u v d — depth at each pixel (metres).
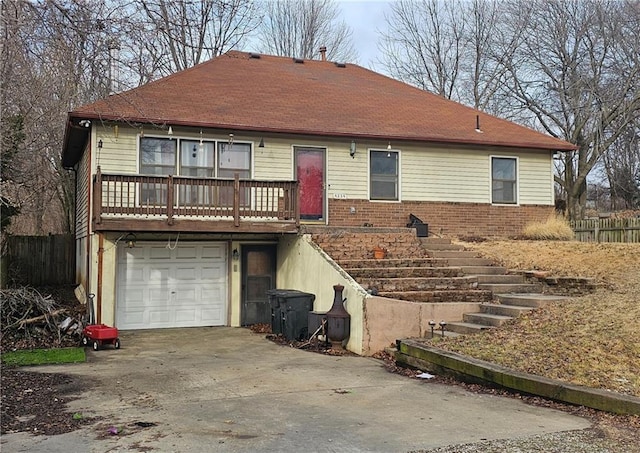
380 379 8.77
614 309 9.80
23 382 8.48
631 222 17.98
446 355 8.88
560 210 23.70
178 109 16.22
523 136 19.75
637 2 29.61
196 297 15.38
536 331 9.61
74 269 22.19
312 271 13.55
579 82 31.31
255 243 15.89
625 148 34.81
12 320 12.56
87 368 9.71
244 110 17.19
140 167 15.34
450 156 18.53
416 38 38.25
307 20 38.00
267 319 15.84
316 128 16.78
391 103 20.88
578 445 5.42
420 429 6.04
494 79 35.12
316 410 6.88
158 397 7.60
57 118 15.09
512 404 7.14
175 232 14.42
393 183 17.92
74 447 5.51
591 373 7.46
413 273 13.59
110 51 9.81
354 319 11.37
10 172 15.61
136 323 14.80
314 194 17.05
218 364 10.06
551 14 32.19
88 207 15.26
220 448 5.45
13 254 21.53
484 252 15.79
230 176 16.25
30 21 9.01
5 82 10.66
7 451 5.40
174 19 10.32
